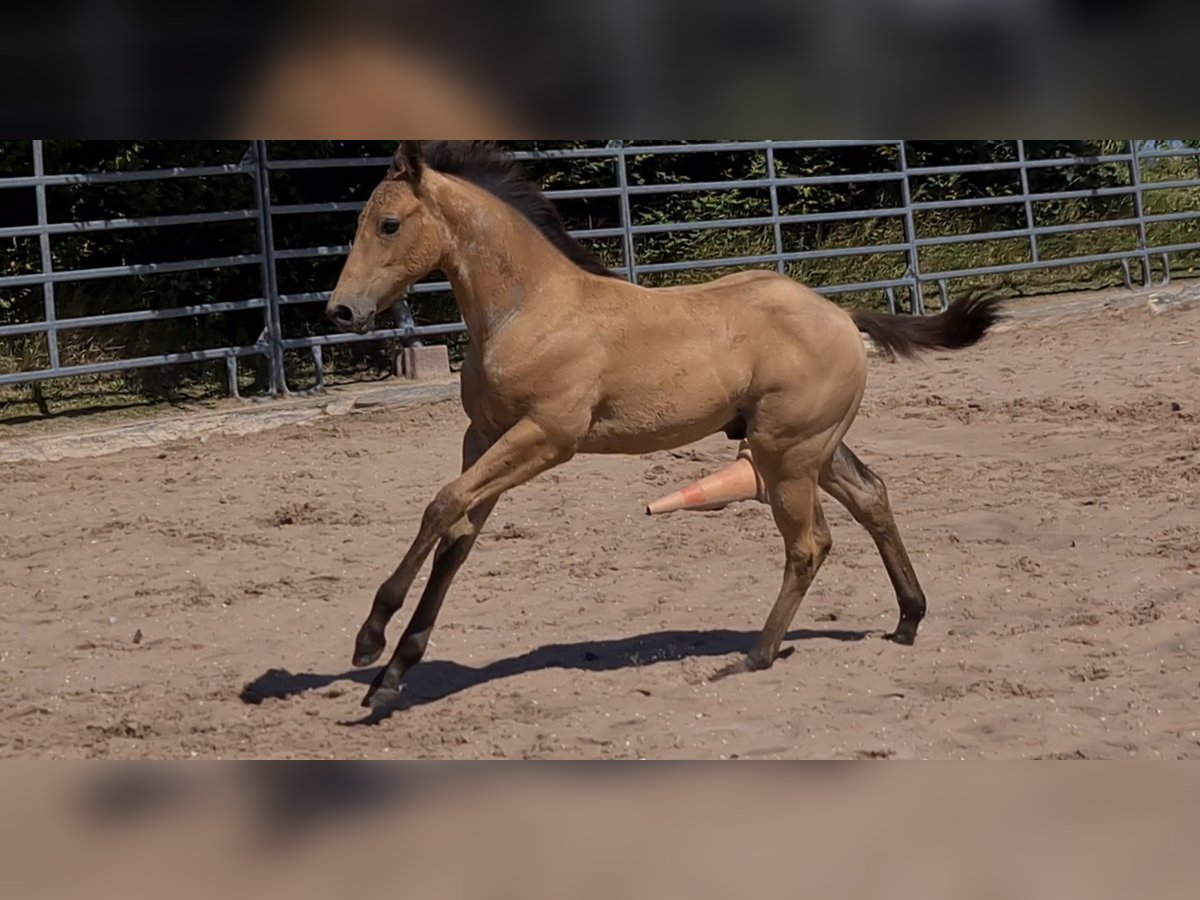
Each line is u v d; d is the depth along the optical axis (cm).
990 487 1321
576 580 1083
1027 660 872
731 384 832
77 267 1884
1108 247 2597
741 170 2361
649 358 816
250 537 1231
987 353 2020
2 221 1841
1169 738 746
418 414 1762
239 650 945
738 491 1277
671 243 2298
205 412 1714
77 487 1445
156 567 1152
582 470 1457
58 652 949
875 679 844
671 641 932
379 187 805
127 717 812
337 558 1170
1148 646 890
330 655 932
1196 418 1530
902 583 905
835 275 2361
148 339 1894
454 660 908
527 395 802
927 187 2514
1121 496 1256
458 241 808
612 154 1962
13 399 1738
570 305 812
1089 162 2338
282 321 2005
